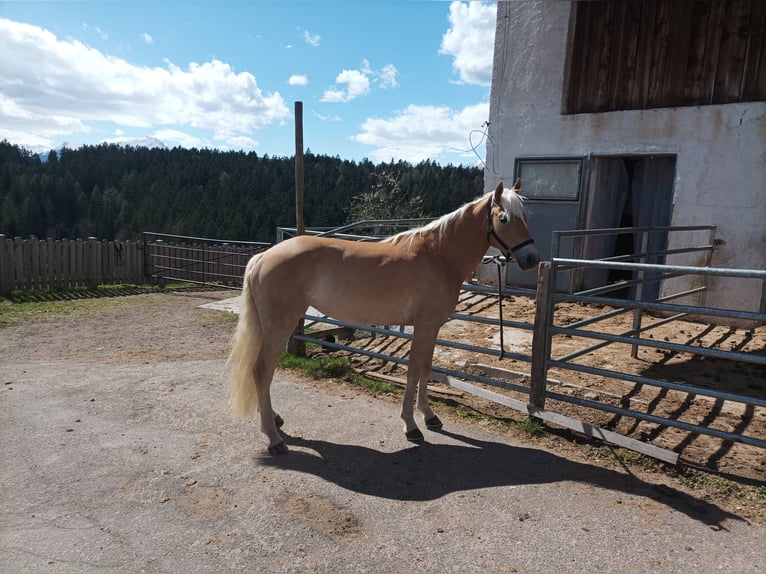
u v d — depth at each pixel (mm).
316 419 4070
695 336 6266
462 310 7496
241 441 3613
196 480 3041
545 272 3865
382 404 4434
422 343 3652
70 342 6453
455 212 3727
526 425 3891
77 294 10438
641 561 2367
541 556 2396
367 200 19672
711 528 2629
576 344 5945
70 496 2824
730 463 3305
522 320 6871
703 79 6980
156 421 3914
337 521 2654
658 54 7301
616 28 7605
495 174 8953
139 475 3080
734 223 6805
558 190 8320
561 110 8117
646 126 7363
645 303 3414
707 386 4629
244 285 3695
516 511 2775
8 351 5941
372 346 6336
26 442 3480
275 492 2928
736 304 6840
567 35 7910
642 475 3207
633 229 5352
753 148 6578
